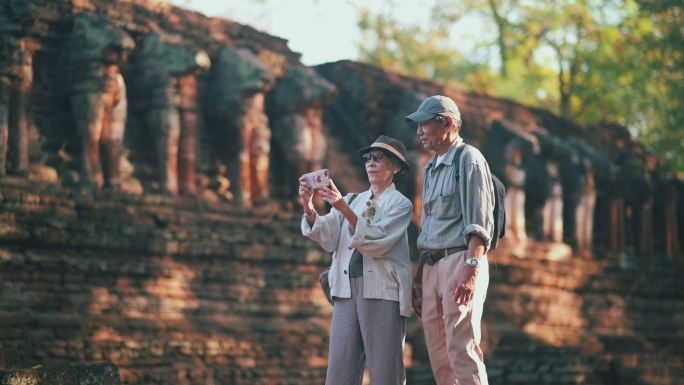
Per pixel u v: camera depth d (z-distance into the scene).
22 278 13.22
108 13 15.48
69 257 13.69
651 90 29.81
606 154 24.52
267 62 17.72
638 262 24.38
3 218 13.09
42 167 14.48
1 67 13.84
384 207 6.63
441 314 6.45
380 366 6.48
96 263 13.92
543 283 21.08
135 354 13.49
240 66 16.48
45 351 12.66
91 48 14.60
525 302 20.56
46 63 14.96
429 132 6.47
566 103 32.44
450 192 6.33
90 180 14.49
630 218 25.69
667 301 24.88
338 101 20.41
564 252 21.98
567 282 21.69
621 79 31.48
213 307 15.13
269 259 16.14
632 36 30.39
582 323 21.97
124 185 15.16
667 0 27.17
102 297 13.92
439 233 6.38
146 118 15.77
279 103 17.42
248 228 16.12
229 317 15.31
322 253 16.97
